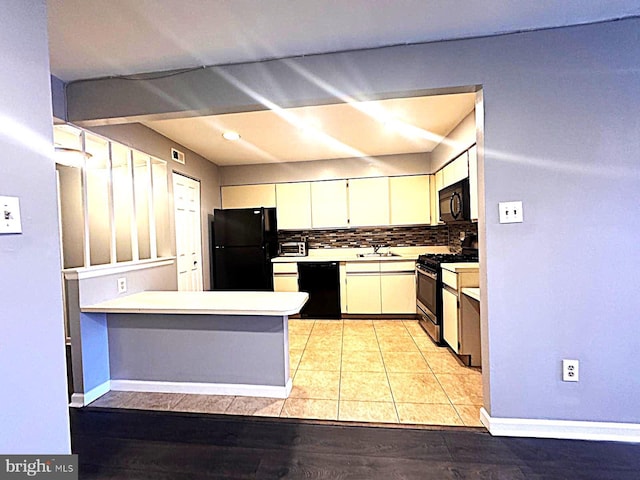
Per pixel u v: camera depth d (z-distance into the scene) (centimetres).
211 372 243
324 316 450
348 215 468
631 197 173
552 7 158
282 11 154
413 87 186
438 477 158
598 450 173
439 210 411
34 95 109
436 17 163
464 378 262
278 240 504
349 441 186
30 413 106
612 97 172
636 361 176
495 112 181
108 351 252
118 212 319
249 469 166
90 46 178
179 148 369
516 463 166
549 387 183
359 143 391
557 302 180
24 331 105
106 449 183
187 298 249
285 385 236
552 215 179
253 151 412
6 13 101
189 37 173
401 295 438
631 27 169
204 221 432
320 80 193
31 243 107
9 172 101
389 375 270
